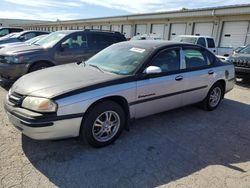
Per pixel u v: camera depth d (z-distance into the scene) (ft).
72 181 9.45
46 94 10.55
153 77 13.55
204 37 49.49
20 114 10.55
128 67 13.41
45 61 22.85
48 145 11.98
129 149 12.05
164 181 9.70
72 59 24.56
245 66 27.99
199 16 73.51
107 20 112.57
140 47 14.83
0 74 22.26
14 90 11.66
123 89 12.23
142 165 10.73
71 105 10.59
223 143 13.23
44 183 9.24
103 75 12.62
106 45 27.09
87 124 11.33
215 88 18.33
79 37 25.31
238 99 22.45
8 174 9.62
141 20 97.86
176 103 15.42
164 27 88.02
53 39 24.91
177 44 15.57
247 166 11.04
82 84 11.32
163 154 11.74
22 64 21.53
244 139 13.84
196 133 14.34
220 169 10.69
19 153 11.16
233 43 66.80
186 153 11.94
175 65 15.06
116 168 10.42
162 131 14.35
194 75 16.02
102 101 11.75
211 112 18.24
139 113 13.47
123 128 12.95
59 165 10.43
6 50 22.68
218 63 18.42
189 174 10.23
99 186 9.24
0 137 12.51
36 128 10.19
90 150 11.76
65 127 10.68
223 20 68.49
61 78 12.11
